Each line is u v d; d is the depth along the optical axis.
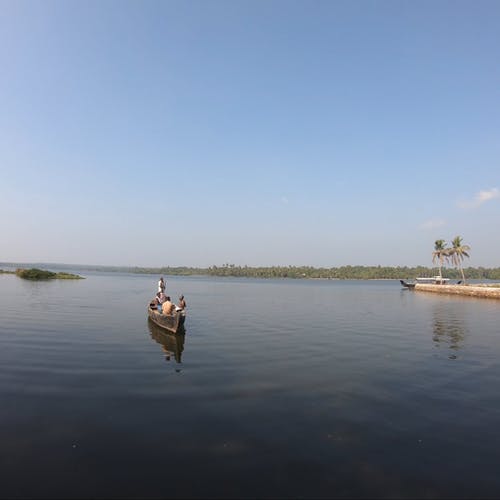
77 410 10.25
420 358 17.41
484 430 9.64
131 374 13.70
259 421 9.85
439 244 95.69
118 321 26.45
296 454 8.19
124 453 8.05
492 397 12.17
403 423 9.96
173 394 11.69
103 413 10.10
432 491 6.99
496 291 62.66
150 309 28.00
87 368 14.30
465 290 70.56
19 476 7.11
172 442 8.58
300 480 7.22
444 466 7.87
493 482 7.32
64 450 8.10
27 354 16.09
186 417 9.97
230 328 25.00
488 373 14.98
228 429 9.32
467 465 7.93
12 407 10.34
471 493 6.97
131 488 6.84
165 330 23.39
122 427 9.28
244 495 6.71
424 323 29.62
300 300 53.31
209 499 6.59
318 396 11.87
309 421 9.93
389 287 122.44
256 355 17.20
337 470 7.60
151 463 7.68
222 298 54.97
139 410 10.37
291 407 10.89
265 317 31.64
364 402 11.46
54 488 6.78
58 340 19.08
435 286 83.19
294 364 15.76
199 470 7.47
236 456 8.03
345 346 19.80
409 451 8.45
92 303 38.62
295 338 21.78
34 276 94.25
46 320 25.55
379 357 17.42
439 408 11.11
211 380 13.22
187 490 6.82
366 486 7.08
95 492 6.70
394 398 11.89
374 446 8.65
